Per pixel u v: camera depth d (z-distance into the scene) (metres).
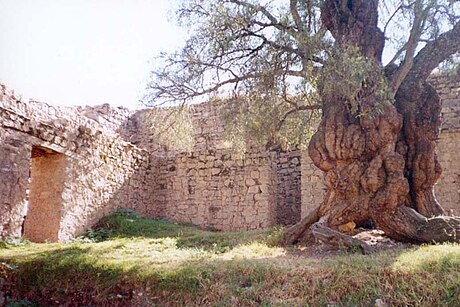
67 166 9.40
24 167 8.21
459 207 10.83
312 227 6.36
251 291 4.26
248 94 7.21
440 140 11.34
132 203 12.23
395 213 6.18
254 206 12.41
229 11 6.83
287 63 6.59
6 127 7.87
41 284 5.26
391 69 7.15
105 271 5.15
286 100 7.70
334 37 6.96
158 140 9.66
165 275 4.73
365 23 7.01
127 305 4.70
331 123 6.59
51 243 8.15
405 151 6.83
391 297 3.88
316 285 4.16
